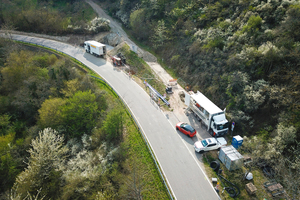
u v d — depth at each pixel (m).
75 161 22.70
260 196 17.61
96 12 70.81
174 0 49.62
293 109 20.72
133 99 33.47
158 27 45.81
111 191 19.66
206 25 39.12
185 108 30.69
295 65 23.20
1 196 21.38
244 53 27.17
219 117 23.73
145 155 23.08
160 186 19.70
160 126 27.44
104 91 34.72
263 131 22.22
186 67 36.31
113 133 25.28
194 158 22.44
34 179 20.33
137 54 46.00
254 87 24.69
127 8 63.84
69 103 28.70
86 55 51.06
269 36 27.27
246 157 21.17
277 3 30.14
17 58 39.53
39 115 28.91
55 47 55.38
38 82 33.97
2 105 32.19
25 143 26.16
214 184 19.50
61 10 71.69
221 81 28.72
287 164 18.67
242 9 35.16
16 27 65.88
